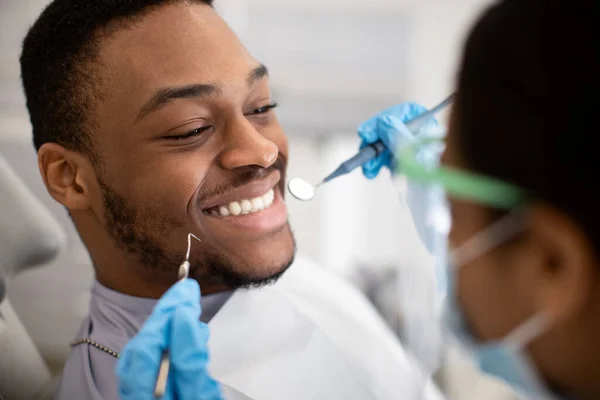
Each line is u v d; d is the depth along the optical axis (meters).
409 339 0.93
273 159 0.95
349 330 1.17
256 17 2.65
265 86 0.99
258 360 1.00
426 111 1.04
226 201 0.95
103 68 0.93
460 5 2.47
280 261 0.98
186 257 0.88
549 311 0.53
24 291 2.53
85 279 2.50
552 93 0.50
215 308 1.04
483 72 0.54
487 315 0.60
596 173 0.49
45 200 2.32
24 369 1.14
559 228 0.51
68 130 0.98
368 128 1.03
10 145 2.37
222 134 0.94
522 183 0.53
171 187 0.92
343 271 2.50
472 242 0.58
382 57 2.66
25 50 1.03
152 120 0.91
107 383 0.98
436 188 0.75
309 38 2.66
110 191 0.97
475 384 1.18
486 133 0.54
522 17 0.52
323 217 2.66
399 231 2.08
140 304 1.02
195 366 0.68
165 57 0.91
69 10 0.98
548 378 0.59
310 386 1.00
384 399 1.07
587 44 0.49
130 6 0.93
